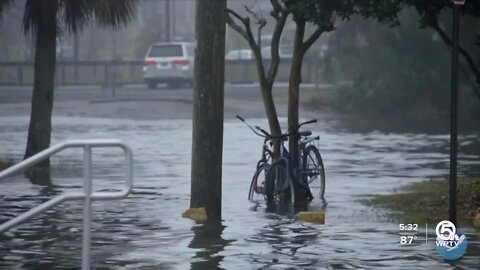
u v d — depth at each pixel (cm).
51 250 2453
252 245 2522
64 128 6844
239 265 2259
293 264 2270
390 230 2744
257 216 3034
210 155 2970
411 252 2414
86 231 1731
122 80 11575
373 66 8619
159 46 10462
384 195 3506
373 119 8031
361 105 8488
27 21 4409
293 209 3198
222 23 2936
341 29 8875
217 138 2969
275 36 3516
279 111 8250
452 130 2625
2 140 5941
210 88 2947
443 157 4947
